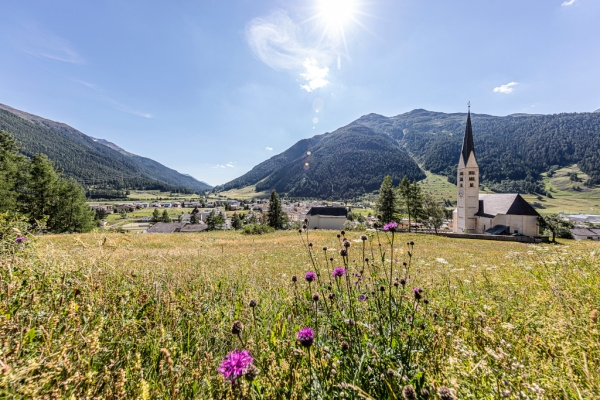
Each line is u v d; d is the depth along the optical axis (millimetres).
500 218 49406
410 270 5691
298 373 1771
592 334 2137
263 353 2123
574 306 3023
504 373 1698
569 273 4965
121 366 1984
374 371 1748
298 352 1907
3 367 1308
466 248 21234
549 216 51375
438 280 5234
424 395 1405
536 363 1946
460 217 55750
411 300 2900
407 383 1682
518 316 2955
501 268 7016
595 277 4523
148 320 2740
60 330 2152
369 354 1818
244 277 5613
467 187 53875
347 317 2404
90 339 1891
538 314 2943
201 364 1989
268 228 42750
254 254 13922
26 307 2416
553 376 1748
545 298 3305
